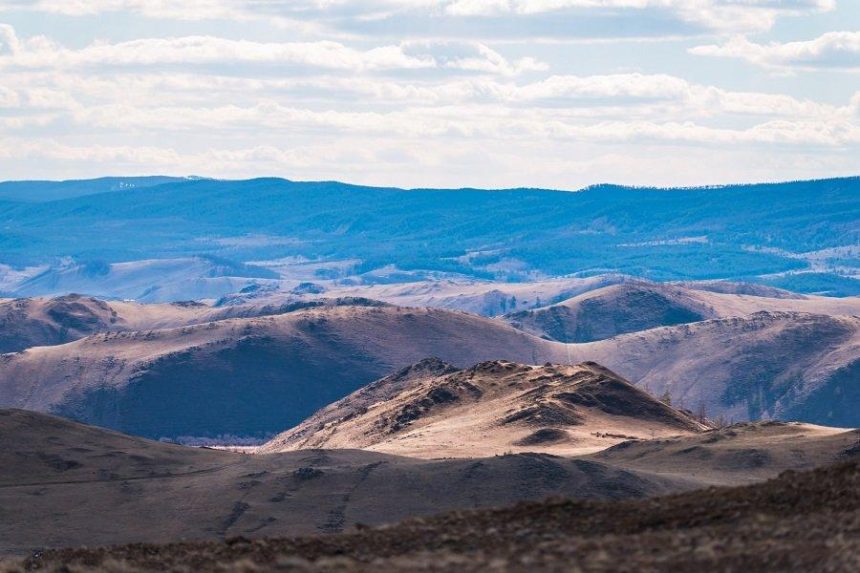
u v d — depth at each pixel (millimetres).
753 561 87062
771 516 100812
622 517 110625
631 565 89750
